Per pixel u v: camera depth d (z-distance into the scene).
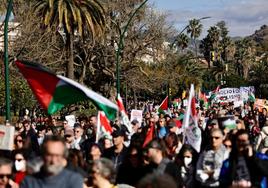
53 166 5.33
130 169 7.71
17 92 35.09
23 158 8.30
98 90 51.62
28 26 31.30
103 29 38.00
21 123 17.19
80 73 49.81
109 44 48.09
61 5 34.09
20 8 33.22
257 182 7.31
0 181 6.24
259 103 33.94
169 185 3.59
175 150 9.99
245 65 127.62
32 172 5.67
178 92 57.00
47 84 8.44
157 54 48.50
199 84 58.34
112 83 49.62
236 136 7.46
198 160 8.09
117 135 9.23
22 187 5.47
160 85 50.28
